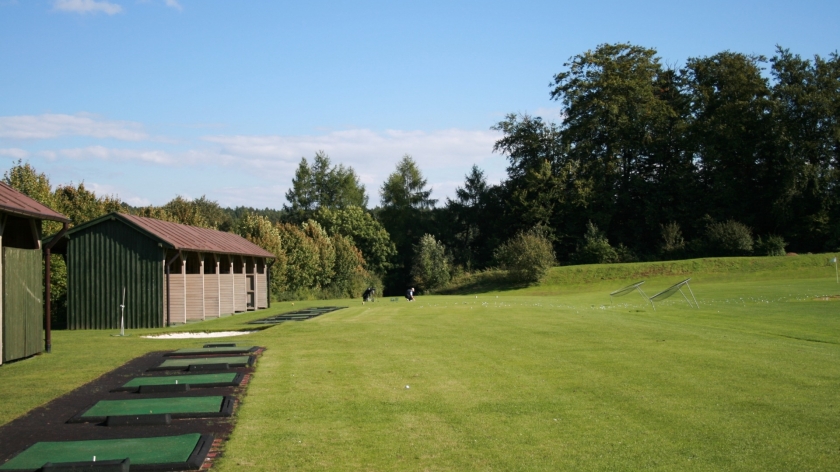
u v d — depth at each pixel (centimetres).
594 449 734
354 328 1942
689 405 920
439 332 1802
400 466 679
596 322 1981
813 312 2398
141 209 4638
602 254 6038
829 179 5806
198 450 702
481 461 695
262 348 1522
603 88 6444
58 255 2831
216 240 3066
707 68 6519
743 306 2738
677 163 6694
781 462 686
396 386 1066
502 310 2542
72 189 4172
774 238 5547
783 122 5941
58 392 1011
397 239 7650
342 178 8388
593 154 6744
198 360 1319
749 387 1024
